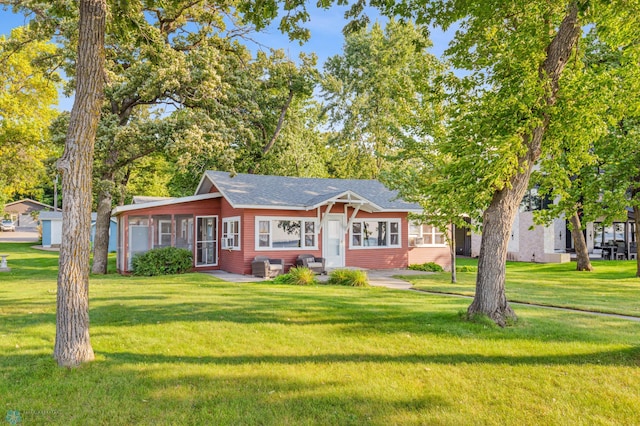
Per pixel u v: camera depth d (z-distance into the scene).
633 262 23.73
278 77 27.75
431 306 10.59
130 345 7.19
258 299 11.43
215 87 20.34
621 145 16.67
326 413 4.84
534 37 8.59
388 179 16.62
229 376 5.87
